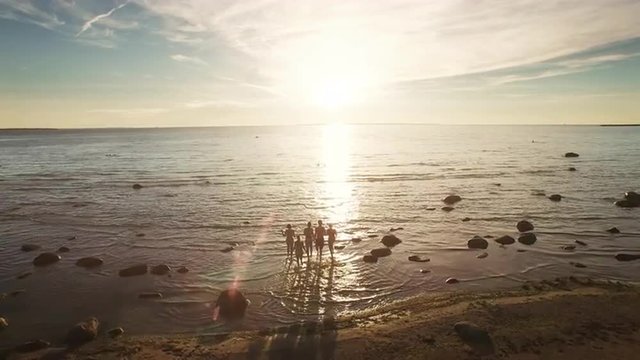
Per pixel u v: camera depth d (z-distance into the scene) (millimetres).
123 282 19750
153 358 13148
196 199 40250
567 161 69625
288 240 23141
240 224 30578
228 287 18938
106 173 60562
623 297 16422
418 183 48312
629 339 13289
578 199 37906
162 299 17797
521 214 32500
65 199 40625
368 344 13617
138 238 27188
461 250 23828
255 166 69188
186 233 28312
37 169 66438
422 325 14711
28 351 13727
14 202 39250
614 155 79562
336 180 51594
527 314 15172
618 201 35375
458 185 46531
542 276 19750
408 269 20938
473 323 14586
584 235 26422
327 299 17531
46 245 25953
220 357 13164
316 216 32938
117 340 14422
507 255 22812
